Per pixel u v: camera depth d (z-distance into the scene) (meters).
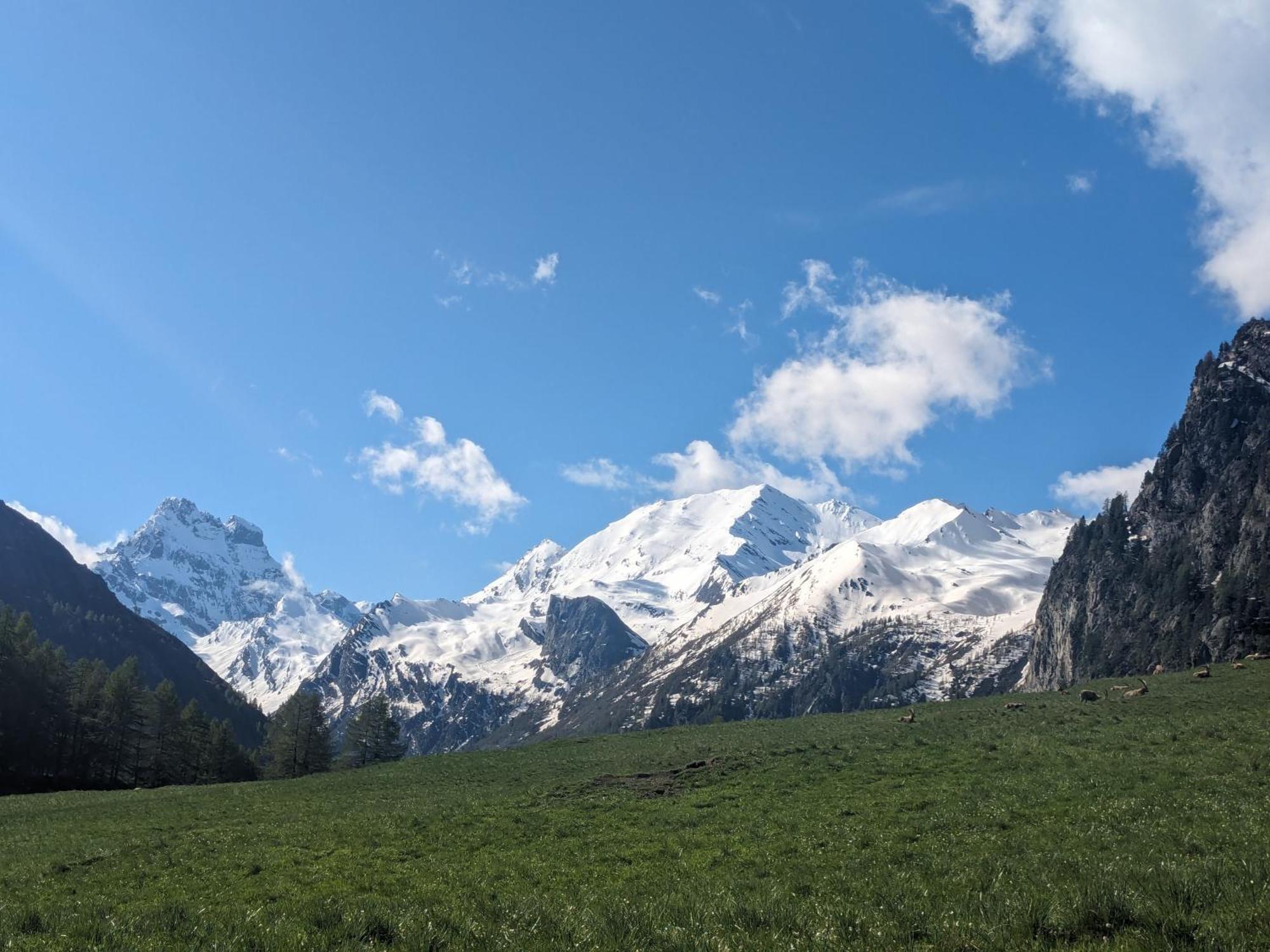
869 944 16.70
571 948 17.28
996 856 27.05
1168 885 18.05
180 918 21.42
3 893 33.03
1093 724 53.62
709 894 23.70
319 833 43.19
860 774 46.12
